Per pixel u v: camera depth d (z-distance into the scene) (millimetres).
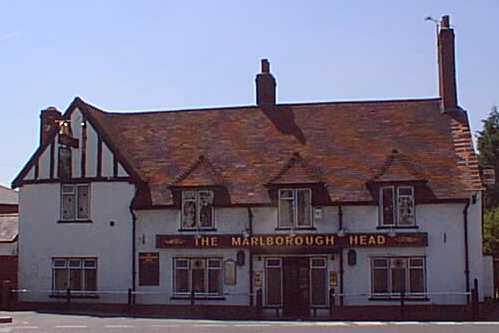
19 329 29078
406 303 36281
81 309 39312
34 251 40500
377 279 36656
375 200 36875
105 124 41812
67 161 40500
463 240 36344
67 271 40000
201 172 38844
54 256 40219
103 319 34375
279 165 39438
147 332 27797
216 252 38031
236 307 37531
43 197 40688
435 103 41281
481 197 37750
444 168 37875
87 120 40438
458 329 28719
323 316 36312
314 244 36906
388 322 33250
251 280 37500
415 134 39938
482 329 28656
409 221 36750
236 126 42094
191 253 38250
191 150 41312
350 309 36125
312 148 40094
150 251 38844
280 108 42594
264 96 42844
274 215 37656
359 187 37531
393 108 41438
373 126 40750
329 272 37000
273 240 37250
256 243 37375
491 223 53219
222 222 38125
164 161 40969
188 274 38281
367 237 36562
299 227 37406
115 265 39281
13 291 40344
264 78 42875
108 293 39219
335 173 38469
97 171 40031
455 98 40844
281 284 37438
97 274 39531
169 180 39844
